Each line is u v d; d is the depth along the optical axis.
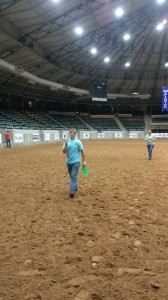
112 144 37.19
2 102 45.94
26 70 34.53
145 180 10.08
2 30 22.56
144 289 3.26
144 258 4.04
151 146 16.91
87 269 3.75
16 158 18.73
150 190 8.42
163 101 41.81
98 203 7.03
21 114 47.03
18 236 4.92
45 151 25.36
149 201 7.16
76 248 4.41
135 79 49.16
